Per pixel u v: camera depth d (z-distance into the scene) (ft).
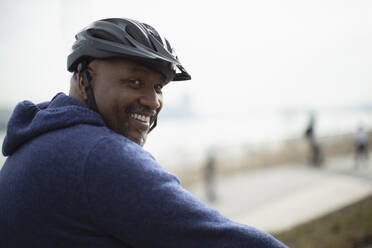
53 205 2.04
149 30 2.77
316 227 17.61
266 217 20.21
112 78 2.46
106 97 2.49
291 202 23.79
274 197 26.32
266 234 2.06
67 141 2.16
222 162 38.45
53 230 2.07
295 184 31.24
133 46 2.42
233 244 1.90
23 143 2.53
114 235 1.99
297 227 17.63
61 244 2.07
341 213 19.80
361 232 16.71
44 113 2.41
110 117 2.53
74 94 2.74
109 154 2.01
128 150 2.11
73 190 1.97
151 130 2.97
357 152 42.57
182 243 1.90
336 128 61.05
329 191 26.32
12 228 2.24
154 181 1.98
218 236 1.91
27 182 2.17
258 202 24.90
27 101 2.72
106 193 1.91
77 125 2.32
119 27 2.52
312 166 40.83
